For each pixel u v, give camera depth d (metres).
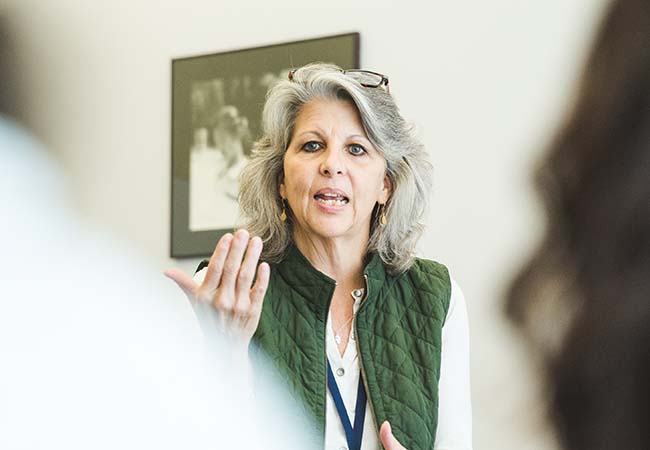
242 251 2.00
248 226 2.49
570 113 0.41
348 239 2.42
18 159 5.92
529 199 0.42
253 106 5.40
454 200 4.79
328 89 2.44
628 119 0.39
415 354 2.34
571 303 0.39
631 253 0.38
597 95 0.40
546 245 0.40
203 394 2.12
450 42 4.90
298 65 5.27
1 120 6.14
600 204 0.39
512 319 0.41
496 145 4.75
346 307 2.41
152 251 5.64
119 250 5.71
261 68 5.39
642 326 0.38
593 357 0.38
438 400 2.31
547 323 0.40
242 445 2.08
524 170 0.42
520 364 0.41
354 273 2.44
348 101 2.44
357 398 2.30
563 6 4.68
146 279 5.63
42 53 6.16
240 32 5.50
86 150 5.95
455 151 4.82
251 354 2.31
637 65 0.40
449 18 4.91
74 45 6.06
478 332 4.59
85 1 6.05
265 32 5.41
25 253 5.90
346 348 2.36
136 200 5.73
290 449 2.23
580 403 0.39
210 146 5.51
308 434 2.24
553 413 0.39
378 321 2.38
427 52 4.95
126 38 5.90
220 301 2.01
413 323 2.38
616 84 0.40
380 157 2.43
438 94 4.89
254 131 5.39
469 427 2.35
